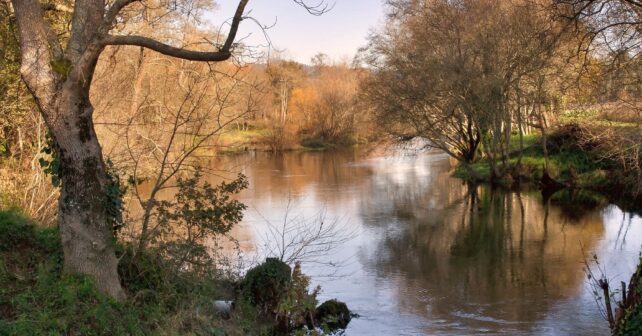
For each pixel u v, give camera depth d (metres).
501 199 29.41
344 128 67.56
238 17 8.23
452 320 12.66
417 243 20.28
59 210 8.40
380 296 14.51
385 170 43.78
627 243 19.50
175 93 18.78
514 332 11.85
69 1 13.83
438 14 33.84
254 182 36.75
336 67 81.94
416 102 34.56
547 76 31.00
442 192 32.12
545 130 35.06
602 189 29.98
